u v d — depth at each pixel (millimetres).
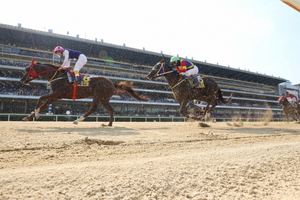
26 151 3176
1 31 26125
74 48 31172
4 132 5125
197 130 7145
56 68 7336
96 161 2660
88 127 7367
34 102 26812
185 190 1612
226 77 45500
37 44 29406
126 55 34438
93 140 4164
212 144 4176
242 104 42281
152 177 1833
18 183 1622
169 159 2615
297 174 2131
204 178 1885
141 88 34094
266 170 2230
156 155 3082
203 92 8273
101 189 1532
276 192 1654
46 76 7082
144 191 1544
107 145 3875
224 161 2539
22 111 26328
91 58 32688
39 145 3609
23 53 27719
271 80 50312
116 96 30594
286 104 15031
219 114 39125
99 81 7586
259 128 8547
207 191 1616
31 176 1811
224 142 4477
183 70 7711
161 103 31984
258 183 1863
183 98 7801
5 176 1806
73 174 1889
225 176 1980
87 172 1963
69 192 1471
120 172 1979
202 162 2461
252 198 1516
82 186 1586
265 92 51312
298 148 3514
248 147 3805
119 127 7816
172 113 35031
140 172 1980
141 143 4094
